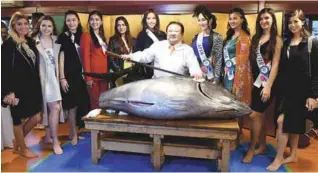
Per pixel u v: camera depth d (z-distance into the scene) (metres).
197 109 2.37
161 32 3.33
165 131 2.45
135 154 2.95
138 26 3.88
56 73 2.93
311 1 3.82
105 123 2.55
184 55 2.80
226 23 3.78
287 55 2.59
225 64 2.95
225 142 2.41
